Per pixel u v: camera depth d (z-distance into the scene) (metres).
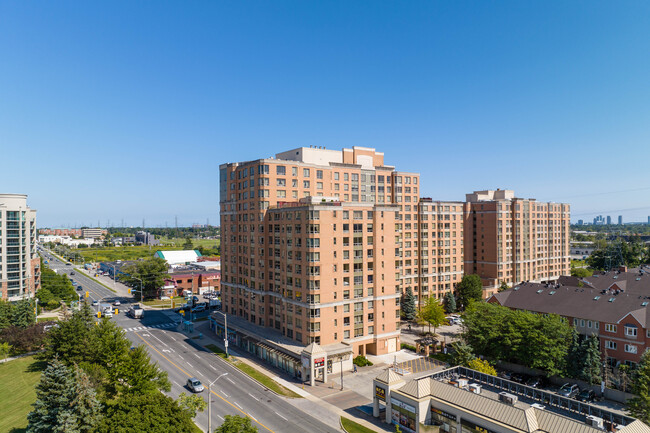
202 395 68.50
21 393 68.38
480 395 50.78
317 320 83.12
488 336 79.06
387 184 125.56
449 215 143.38
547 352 72.19
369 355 91.25
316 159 110.44
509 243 152.38
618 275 117.12
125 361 60.47
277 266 94.62
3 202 126.81
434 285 138.50
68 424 48.16
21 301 105.88
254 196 101.69
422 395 54.72
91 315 81.81
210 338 105.62
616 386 68.19
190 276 175.12
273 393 70.25
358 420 60.25
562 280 126.69
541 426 44.38
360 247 89.94
